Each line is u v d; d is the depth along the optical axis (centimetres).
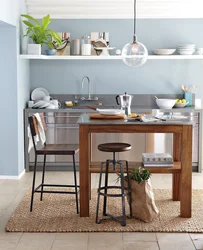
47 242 412
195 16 709
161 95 724
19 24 645
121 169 455
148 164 488
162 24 712
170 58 685
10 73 631
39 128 508
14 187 595
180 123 462
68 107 710
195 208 504
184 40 714
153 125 467
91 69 723
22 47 657
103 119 490
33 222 458
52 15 705
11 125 637
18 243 410
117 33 712
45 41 715
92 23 712
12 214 483
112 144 477
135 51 486
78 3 688
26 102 695
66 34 712
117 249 397
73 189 582
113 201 528
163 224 452
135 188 461
